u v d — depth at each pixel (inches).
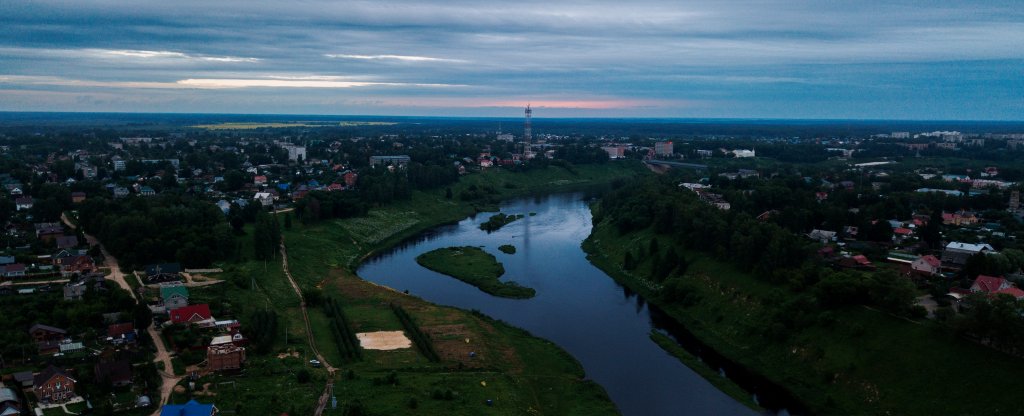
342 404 4579.2
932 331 5049.2
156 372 4803.2
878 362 5088.6
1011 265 6530.5
